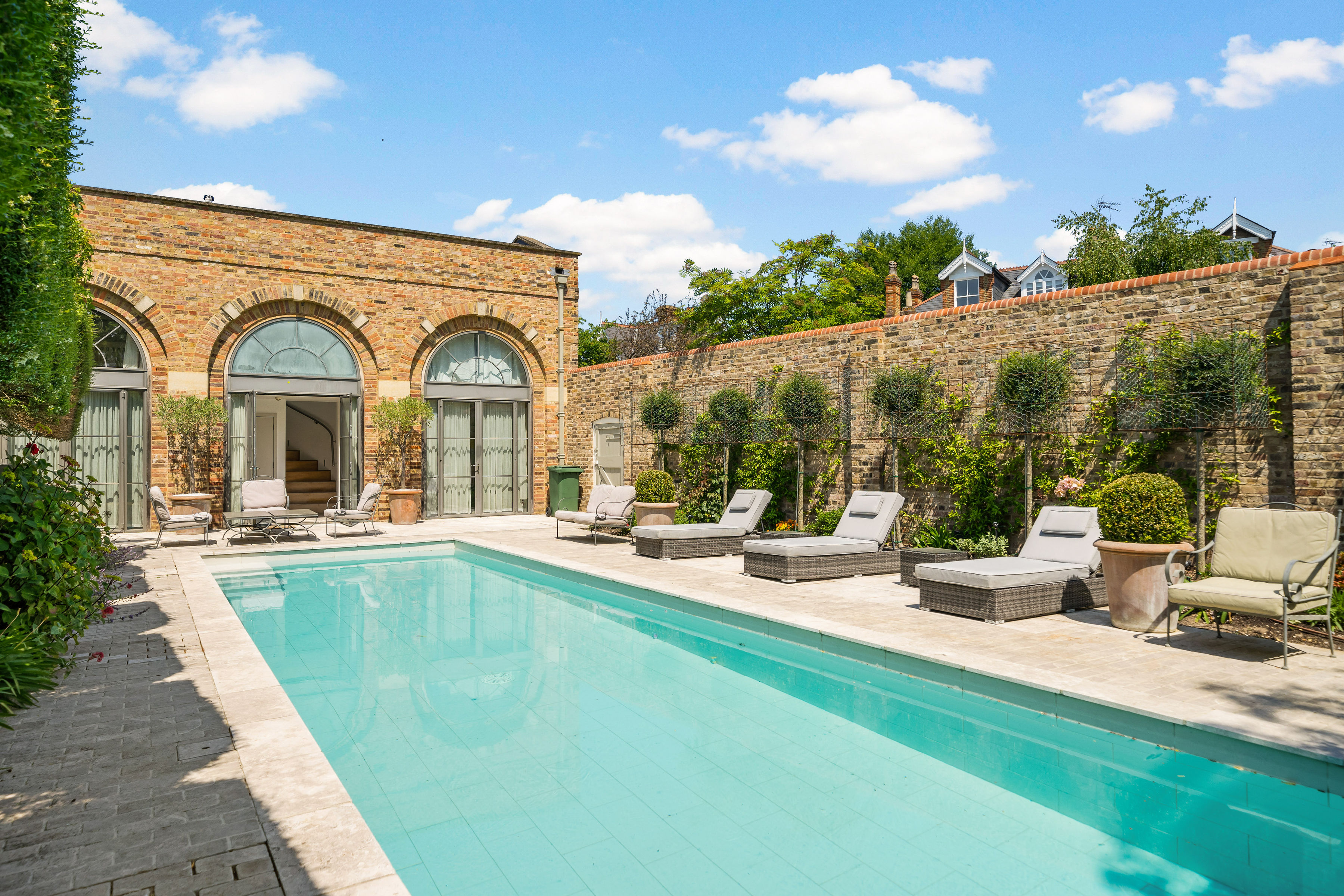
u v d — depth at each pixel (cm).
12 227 479
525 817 337
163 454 1364
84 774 330
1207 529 717
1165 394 722
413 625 723
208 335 1401
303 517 1291
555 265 1766
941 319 978
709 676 557
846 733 443
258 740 370
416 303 1602
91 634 590
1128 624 603
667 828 327
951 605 659
